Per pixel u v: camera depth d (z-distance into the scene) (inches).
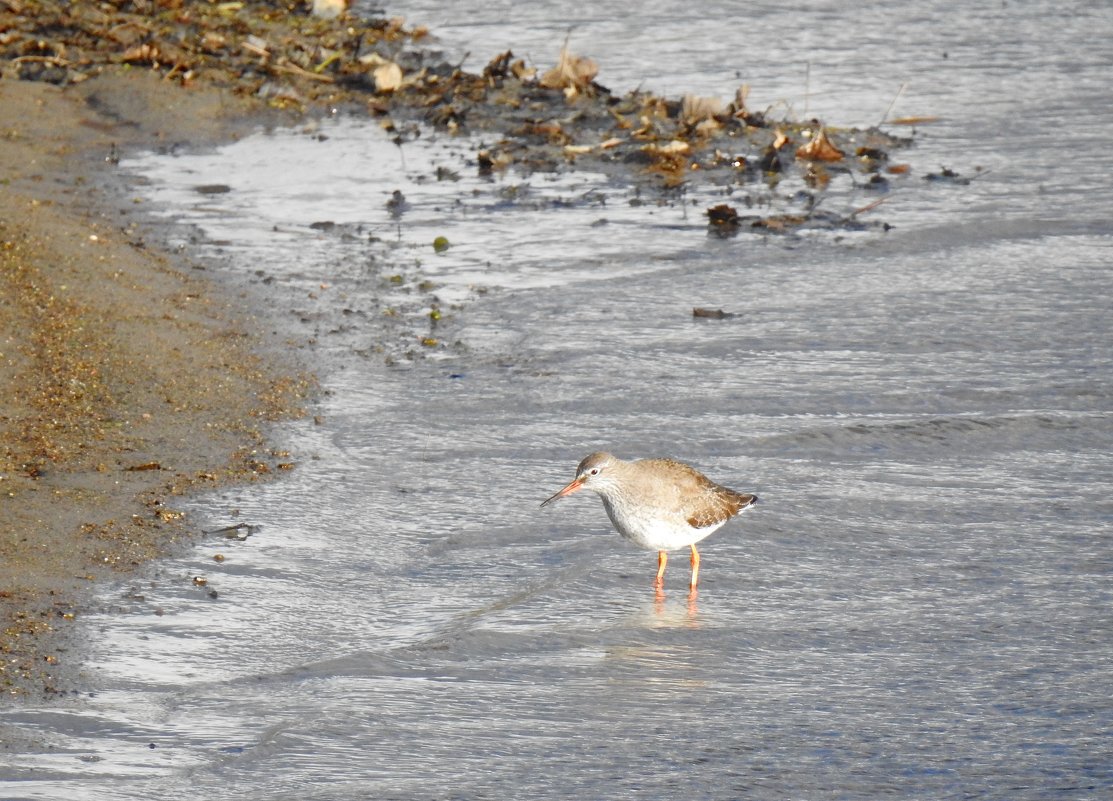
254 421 560.4
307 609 428.1
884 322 690.2
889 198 888.9
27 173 871.1
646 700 382.9
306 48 1170.0
